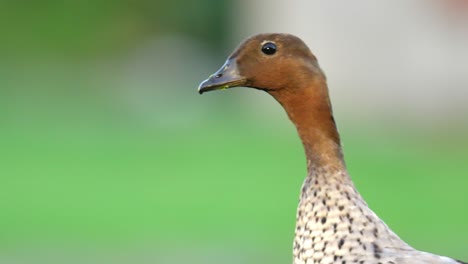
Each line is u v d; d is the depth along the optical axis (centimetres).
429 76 3095
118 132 3033
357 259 776
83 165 2427
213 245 1769
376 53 3134
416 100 3114
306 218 804
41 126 3133
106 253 1762
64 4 4059
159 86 3991
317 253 792
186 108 3591
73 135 2941
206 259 1700
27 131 3006
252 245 1766
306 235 800
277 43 830
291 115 830
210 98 3616
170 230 1877
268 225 1877
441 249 1697
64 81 3928
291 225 1872
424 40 3094
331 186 805
